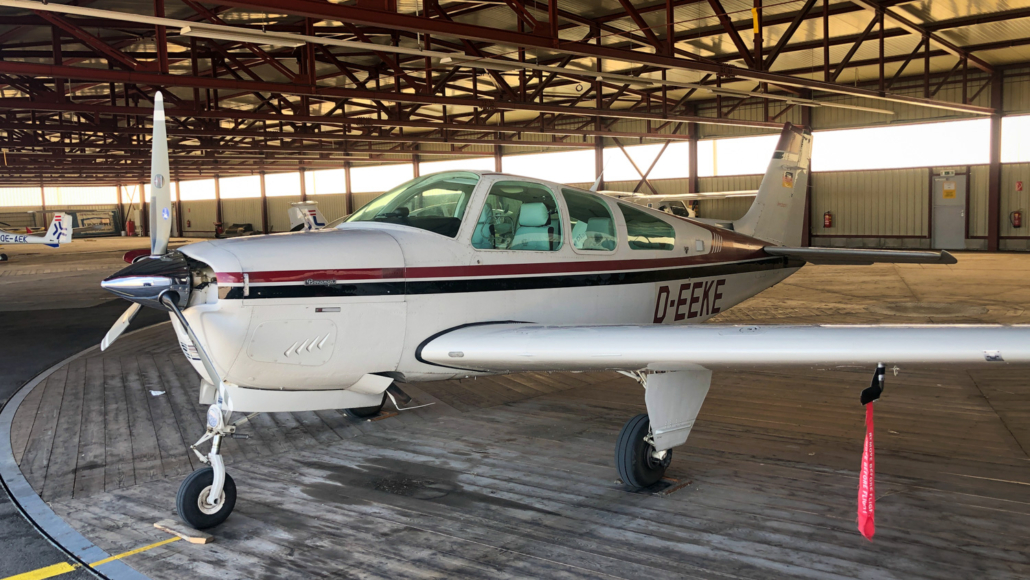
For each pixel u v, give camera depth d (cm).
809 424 425
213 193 3900
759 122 1698
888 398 478
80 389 548
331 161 3139
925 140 1725
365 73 1549
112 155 2377
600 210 399
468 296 334
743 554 262
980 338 234
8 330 860
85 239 3966
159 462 380
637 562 258
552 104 1423
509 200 358
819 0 1109
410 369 329
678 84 1020
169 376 592
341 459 381
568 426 435
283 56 1302
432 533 286
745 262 499
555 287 368
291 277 288
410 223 341
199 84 916
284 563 262
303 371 300
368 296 306
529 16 786
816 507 304
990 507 298
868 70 1633
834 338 254
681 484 332
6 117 1700
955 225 1706
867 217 1827
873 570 247
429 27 691
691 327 294
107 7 959
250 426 445
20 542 284
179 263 286
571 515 302
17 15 942
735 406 469
